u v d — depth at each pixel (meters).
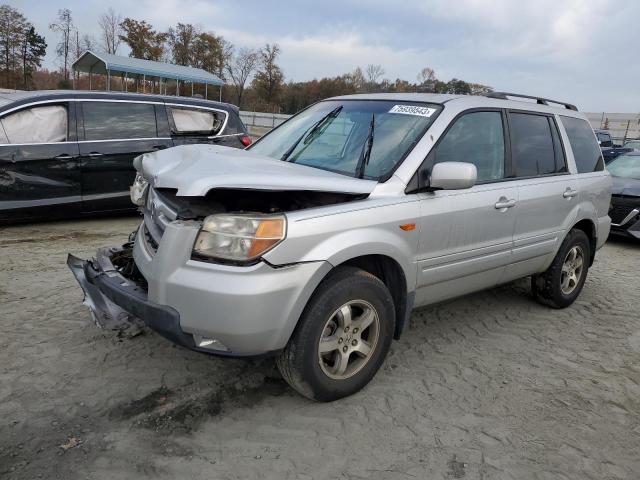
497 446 2.87
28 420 2.82
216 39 60.94
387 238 3.12
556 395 3.44
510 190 4.04
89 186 7.08
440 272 3.58
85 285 3.47
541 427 3.08
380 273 3.39
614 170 9.44
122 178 7.31
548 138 4.64
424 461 2.71
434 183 3.23
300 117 4.40
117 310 3.39
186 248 2.68
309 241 2.78
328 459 2.67
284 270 2.70
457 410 3.19
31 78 57.41
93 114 7.11
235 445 2.73
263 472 2.55
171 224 2.75
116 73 28.52
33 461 2.52
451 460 2.73
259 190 2.69
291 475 2.54
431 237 3.42
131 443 2.69
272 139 4.24
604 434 3.05
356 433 2.90
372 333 3.24
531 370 3.77
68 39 51.09
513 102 4.37
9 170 6.50
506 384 3.54
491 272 4.05
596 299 5.43
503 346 4.13
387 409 3.14
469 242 3.73
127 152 7.29
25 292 4.52
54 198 6.85
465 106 3.82
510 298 5.26
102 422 2.84
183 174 2.82
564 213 4.65
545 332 4.46
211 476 2.50
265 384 3.32
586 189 4.90
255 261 2.64
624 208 8.18
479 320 4.64
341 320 3.05
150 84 40.19
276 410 3.06
